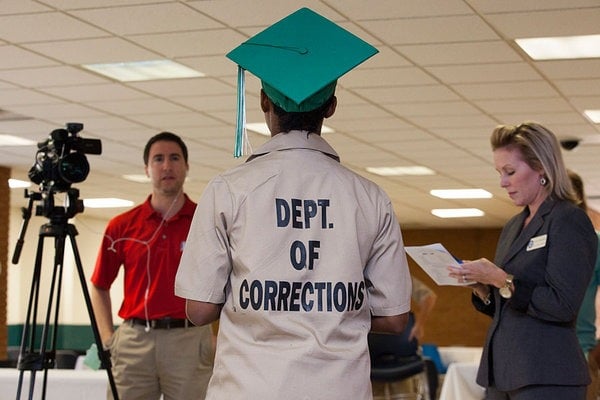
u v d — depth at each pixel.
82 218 19.12
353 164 12.71
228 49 7.13
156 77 8.06
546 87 8.42
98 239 19.64
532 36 6.83
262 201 2.31
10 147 11.45
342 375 2.24
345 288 2.29
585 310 4.05
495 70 7.84
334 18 6.40
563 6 6.16
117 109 9.34
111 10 6.23
